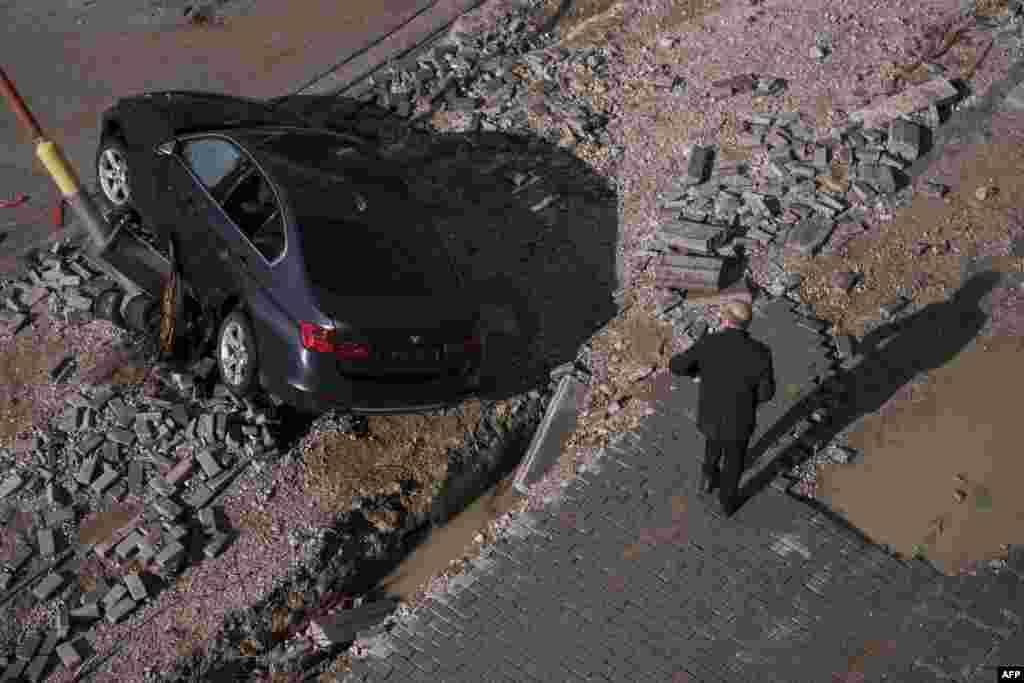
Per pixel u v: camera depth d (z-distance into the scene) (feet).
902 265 35.78
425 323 29.22
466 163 40.98
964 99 40.88
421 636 27.73
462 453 31.96
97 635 27.32
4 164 41.04
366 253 29.96
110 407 31.30
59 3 51.13
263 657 27.89
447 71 45.03
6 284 35.40
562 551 29.17
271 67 46.52
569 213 39.24
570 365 33.99
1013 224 36.76
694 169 39.09
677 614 27.50
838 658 26.35
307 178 31.27
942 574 28.17
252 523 29.50
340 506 30.07
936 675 25.89
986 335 33.88
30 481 29.76
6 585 27.84
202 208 31.71
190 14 50.21
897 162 38.45
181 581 28.43
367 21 49.26
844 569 28.22
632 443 31.71
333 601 29.22
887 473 30.58
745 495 30.04
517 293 36.35
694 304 35.01
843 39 44.21
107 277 34.88
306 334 28.43
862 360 33.30
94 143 42.24
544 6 49.16
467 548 30.30
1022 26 43.42
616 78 44.75
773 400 32.12
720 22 46.73
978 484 30.22
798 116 40.81
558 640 27.20
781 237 36.58
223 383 31.50
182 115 34.50
